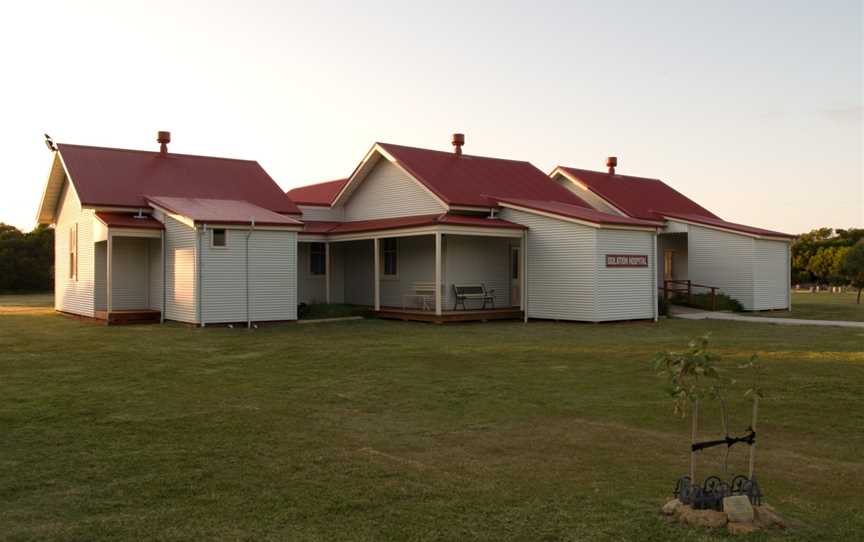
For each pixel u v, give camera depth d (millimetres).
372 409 8891
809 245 67500
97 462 6516
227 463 6516
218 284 18531
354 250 25016
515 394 9812
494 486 5887
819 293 45406
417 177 22344
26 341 15398
